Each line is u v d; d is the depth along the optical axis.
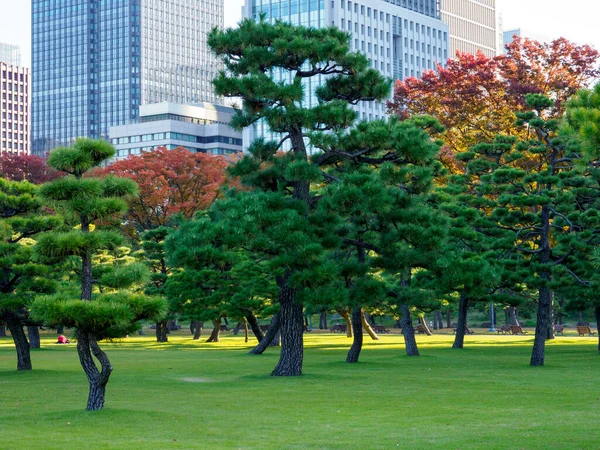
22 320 37.62
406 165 33.66
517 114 40.47
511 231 42.16
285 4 150.62
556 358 42.81
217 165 90.50
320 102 33.12
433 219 32.34
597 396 25.09
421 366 37.53
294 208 30.92
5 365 42.28
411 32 166.75
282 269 32.62
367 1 155.12
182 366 38.72
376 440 17.17
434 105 66.56
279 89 30.98
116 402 24.25
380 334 83.38
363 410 22.20
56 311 20.84
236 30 32.69
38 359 46.47
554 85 61.62
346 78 34.19
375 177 30.59
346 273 32.22
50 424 19.86
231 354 49.50
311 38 32.69
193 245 29.95
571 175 38.69
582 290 39.97
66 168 23.28
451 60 68.38
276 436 17.91
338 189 29.42
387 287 36.44
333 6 148.12
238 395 25.92
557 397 24.88
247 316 53.62
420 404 23.41
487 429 18.45
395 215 31.61
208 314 53.72
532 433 17.72
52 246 22.44
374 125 31.36
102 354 22.53
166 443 17.05
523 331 86.75
